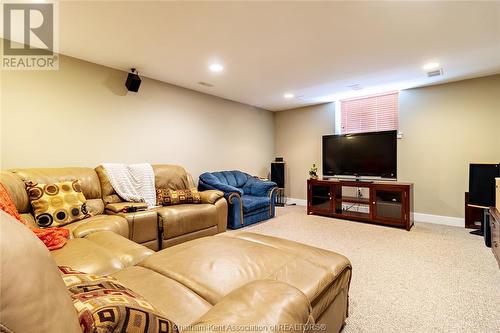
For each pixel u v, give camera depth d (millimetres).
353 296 1820
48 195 2154
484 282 1996
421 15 2033
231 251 1433
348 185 4082
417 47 2617
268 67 3180
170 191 3234
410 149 4129
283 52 2732
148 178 3139
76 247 1513
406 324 1509
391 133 3887
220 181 4164
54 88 2715
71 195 2293
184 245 1564
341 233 3361
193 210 2910
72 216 2205
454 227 3637
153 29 2250
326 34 2350
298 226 3738
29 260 403
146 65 3105
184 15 2031
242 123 5148
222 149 4715
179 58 2898
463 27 2223
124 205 2605
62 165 2775
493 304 1701
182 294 1025
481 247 2779
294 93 4410
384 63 3043
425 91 3990
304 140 5504
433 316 1584
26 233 456
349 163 4297
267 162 5785
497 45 2566
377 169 4023
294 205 5527
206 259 1325
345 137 4332
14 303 350
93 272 1235
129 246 1539
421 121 4023
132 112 3395
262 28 2246
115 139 3227
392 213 3693
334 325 1296
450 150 3793
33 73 2580
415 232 3393
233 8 1941
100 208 2645
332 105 5059
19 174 2193
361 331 1448
